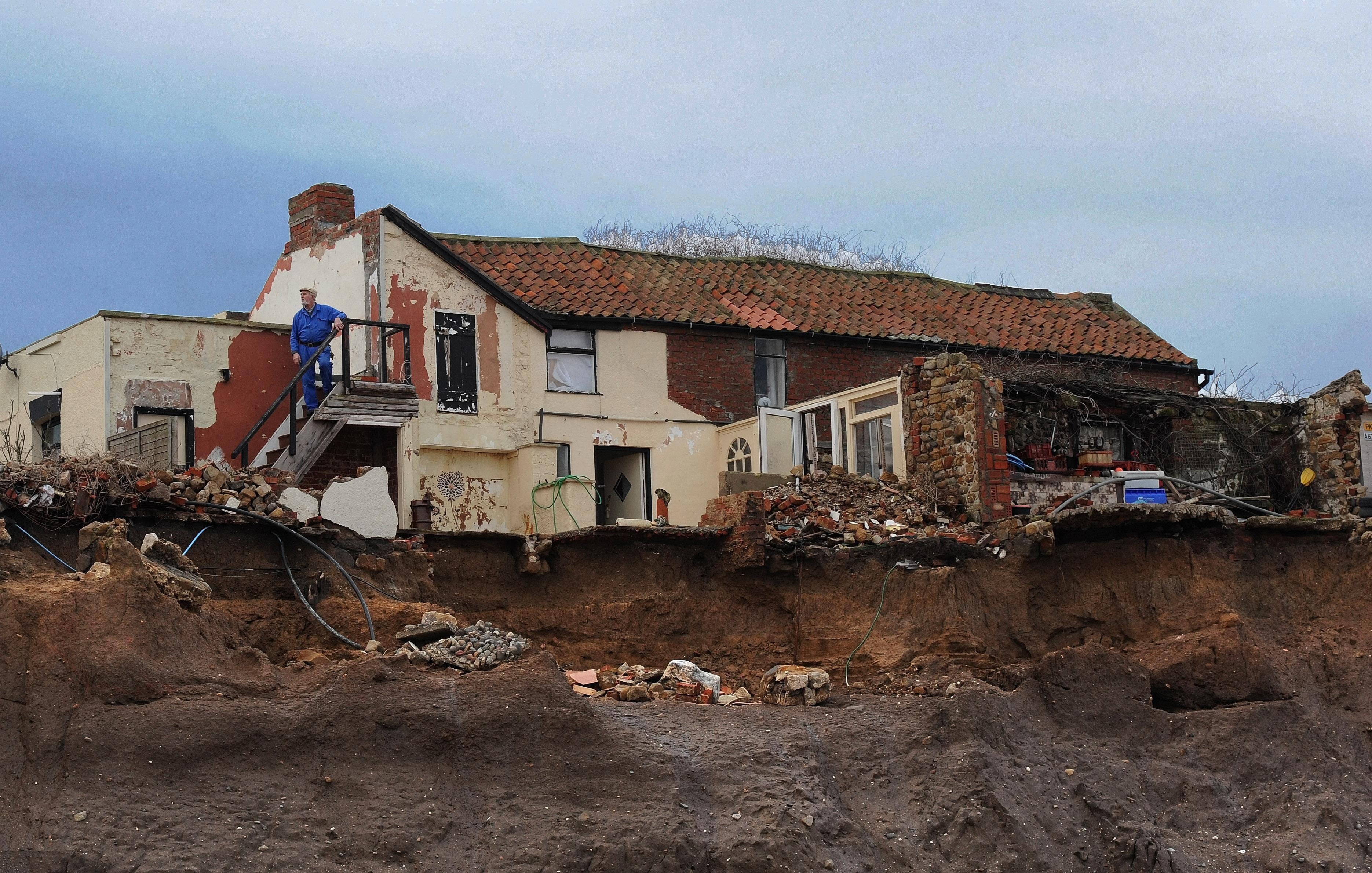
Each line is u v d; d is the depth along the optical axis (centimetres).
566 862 1284
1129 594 2000
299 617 1634
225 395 2095
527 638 1772
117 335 2025
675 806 1366
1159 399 2488
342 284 2356
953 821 1486
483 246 2636
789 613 1997
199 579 1505
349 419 2000
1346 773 1792
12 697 1281
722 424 2600
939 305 3011
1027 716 1714
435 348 2311
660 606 1952
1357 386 2519
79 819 1177
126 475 1562
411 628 1573
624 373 2525
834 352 2739
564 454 2430
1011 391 2342
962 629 1900
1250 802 1716
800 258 3788
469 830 1303
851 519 2088
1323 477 2538
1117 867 1541
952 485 2131
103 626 1332
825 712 1634
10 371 2256
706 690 1678
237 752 1286
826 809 1420
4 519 1476
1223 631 1916
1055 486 2219
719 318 2622
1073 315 3136
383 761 1337
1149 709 1800
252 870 1180
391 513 1817
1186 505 2012
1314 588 2094
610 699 1623
